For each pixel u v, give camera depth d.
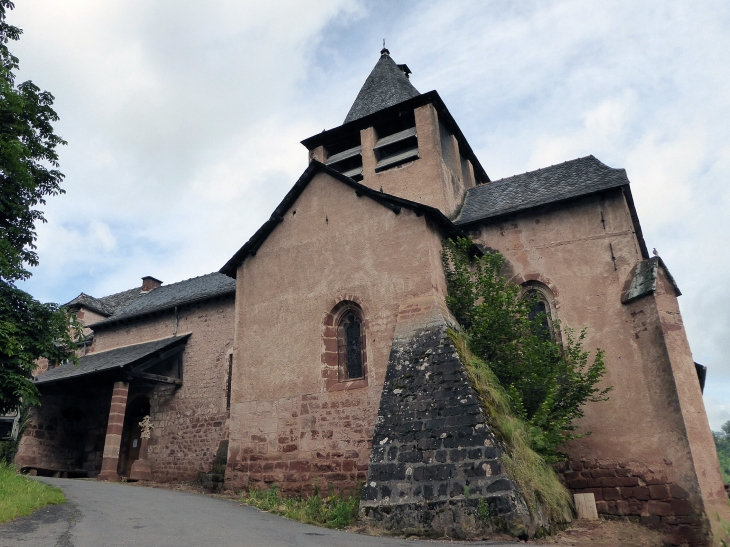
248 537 7.47
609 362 12.01
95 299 26.27
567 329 12.00
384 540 8.04
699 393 11.19
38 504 8.79
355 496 10.70
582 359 11.15
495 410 9.74
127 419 19.52
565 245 13.38
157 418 18.48
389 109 17.86
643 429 11.27
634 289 12.06
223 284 19.62
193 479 16.80
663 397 11.16
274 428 12.54
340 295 12.71
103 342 21.59
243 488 12.47
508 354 11.16
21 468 17.91
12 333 12.13
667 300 11.75
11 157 12.16
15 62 13.30
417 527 8.60
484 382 10.16
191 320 19.33
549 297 13.29
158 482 16.95
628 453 11.27
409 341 11.03
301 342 12.88
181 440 17.67
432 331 10.88
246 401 13.19
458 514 8.40
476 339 11.38
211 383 17.81
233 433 13.12
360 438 11.32
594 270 12.87
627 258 12.63
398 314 11.59
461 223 14.76
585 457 11.62
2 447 19.39
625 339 12.01
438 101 17.34
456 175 18.06
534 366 10.70
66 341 13.18
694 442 10.68
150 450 18.17
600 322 12.40
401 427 9.83
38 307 12.90
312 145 19.48
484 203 15.92
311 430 12.00
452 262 12.70
